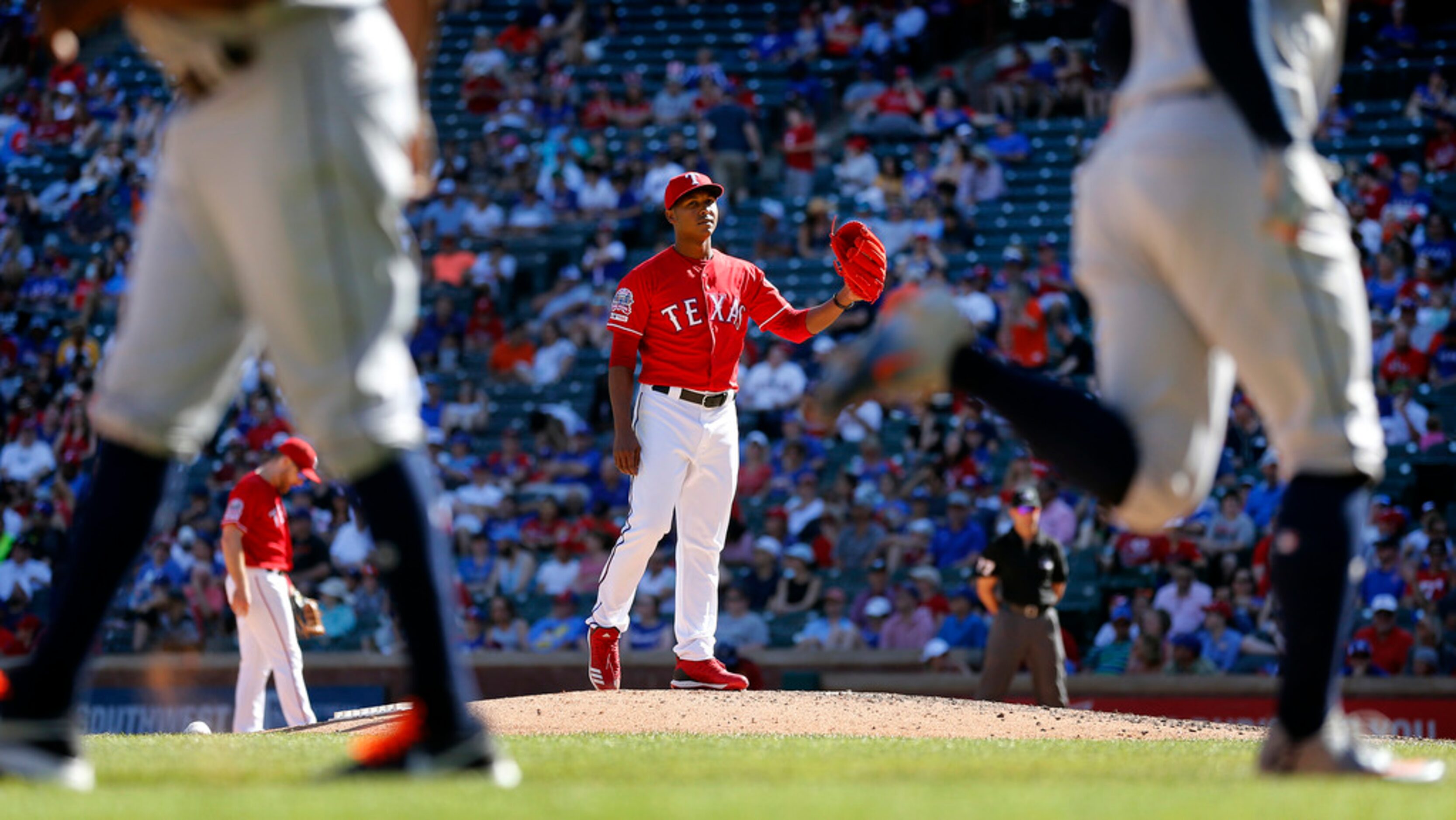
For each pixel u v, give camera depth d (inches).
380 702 1828.2
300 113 375.2
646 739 597.0
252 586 1244.5
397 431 390.6
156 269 406.3
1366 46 3137.3
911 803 326.6
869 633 1931.6
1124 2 458.3
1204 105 412.2
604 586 929.5
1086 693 1701.5
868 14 3459.6
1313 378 412.5
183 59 383.6
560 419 2450.8
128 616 1982.0
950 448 2218.3
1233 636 1797.5
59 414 2618.1
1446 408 2272.4
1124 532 2014.0
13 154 3398.1
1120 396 434.9
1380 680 1653.5
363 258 383.2
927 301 438.6
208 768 444.1
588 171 3043.8
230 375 423.8
